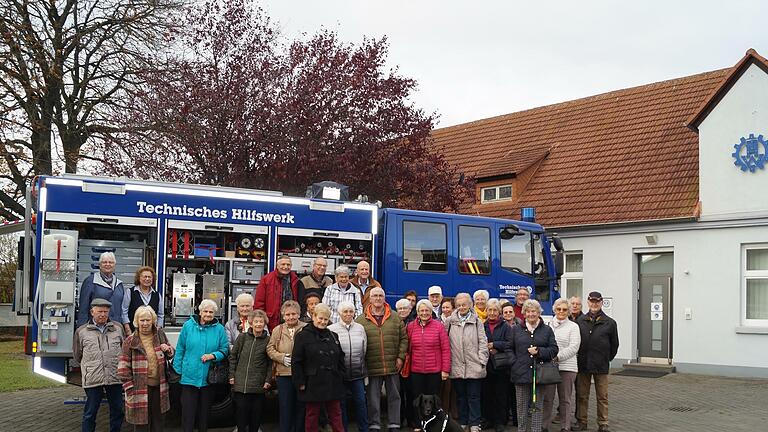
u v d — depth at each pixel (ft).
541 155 83.46
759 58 62.85
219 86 61.41
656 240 68.13
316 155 60.23
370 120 63.31
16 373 57.57
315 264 38.55
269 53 64.80
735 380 60.70
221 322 38.19
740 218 63.31
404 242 43.57
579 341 38.17
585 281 73.00
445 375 36.04
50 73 72.79
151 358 31.83
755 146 63.05
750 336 62.23
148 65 75.10
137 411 31.30
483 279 46.21
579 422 39.78
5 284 110.83
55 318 34.01
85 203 35.42
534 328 36.32
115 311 34.14
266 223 39.24
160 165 64.44
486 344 36.88
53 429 36.52
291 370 32.83
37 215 34.65
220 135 60.90
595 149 80.59
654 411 46.09
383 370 35.35
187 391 32.60
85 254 36.29
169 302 37.09
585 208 73.82
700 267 65.51
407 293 41.78
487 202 84.64
